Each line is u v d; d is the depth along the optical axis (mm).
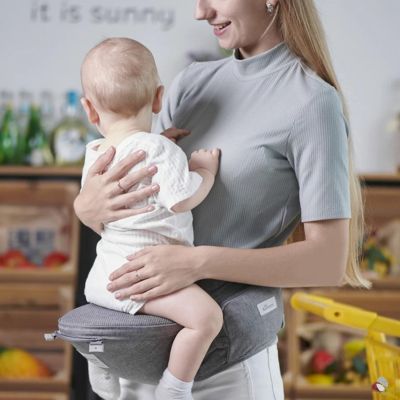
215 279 2297
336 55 5020
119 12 5016
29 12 5004
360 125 5016
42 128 4789
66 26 5008
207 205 2326
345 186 2254
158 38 5000
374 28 5020
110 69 2254
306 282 2252
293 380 4660
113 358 2209
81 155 4719
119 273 2209
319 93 2240
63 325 2221
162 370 2244
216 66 2512
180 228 2217
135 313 2207
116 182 2221
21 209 4938
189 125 2463
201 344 2152
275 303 2338
